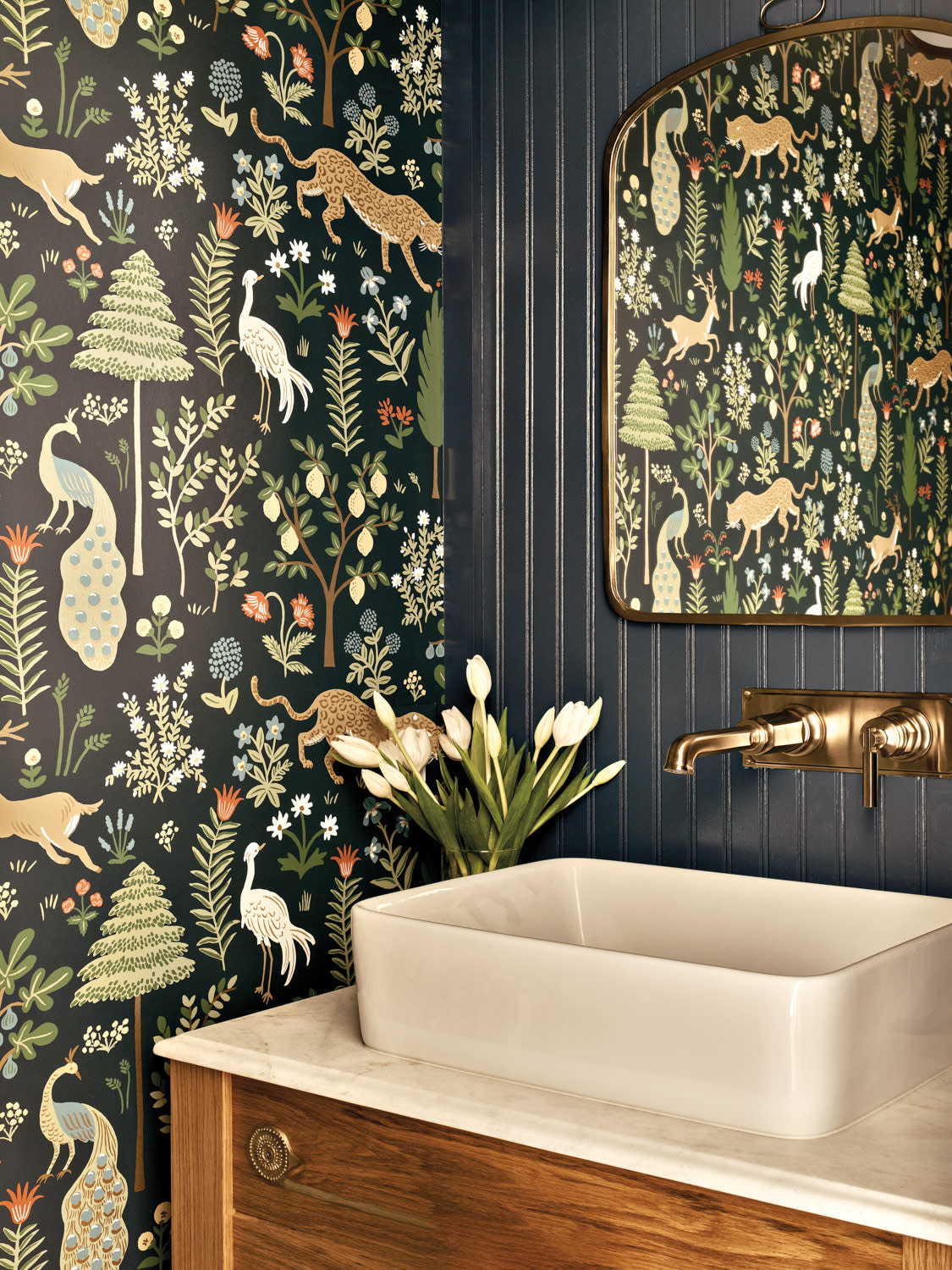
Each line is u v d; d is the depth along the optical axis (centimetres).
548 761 163
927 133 137
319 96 161
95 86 132
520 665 178
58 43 128
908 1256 86
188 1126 129
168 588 140
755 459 151
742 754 154
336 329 164
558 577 173
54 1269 127
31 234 125
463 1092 110
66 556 129
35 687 126
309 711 159
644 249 162
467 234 181
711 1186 93
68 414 129
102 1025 132
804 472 147
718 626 157
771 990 98
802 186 147
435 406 182
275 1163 122
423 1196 112
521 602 177
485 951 114
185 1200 129
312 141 160
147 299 138
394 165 174
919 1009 110
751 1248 94
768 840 152
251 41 151
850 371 143
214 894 145
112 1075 133
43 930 126
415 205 178
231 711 148
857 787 145
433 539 181
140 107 137
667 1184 97
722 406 155
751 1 153
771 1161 94
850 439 143
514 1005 112
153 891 138
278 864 154
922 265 137
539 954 111
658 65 162
